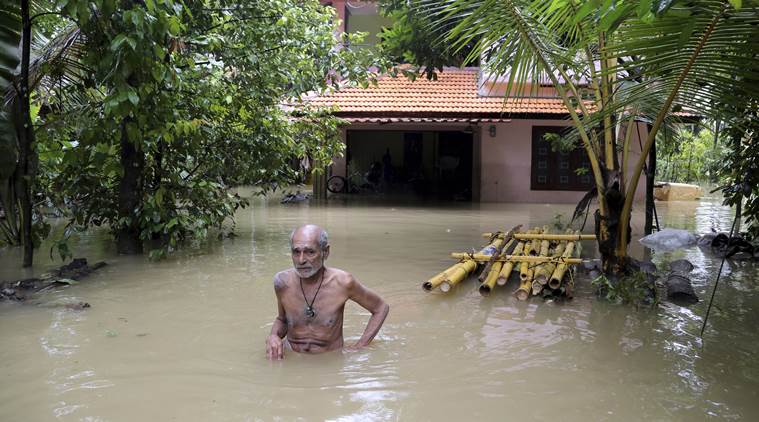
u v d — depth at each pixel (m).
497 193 20.02
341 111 17.91
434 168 26.67
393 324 5.84
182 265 8.66
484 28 6.99
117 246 9.52
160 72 7.11
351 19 22.05
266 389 4.19
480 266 8.52
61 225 12.51
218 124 10.40
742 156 9.69
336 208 17.72
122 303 6.56
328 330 4.91
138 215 9.11
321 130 13.80
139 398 4.04
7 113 7.38
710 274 8.45
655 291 6.92
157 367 4.61
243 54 9.95
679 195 21.67
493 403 4.01
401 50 11.02
